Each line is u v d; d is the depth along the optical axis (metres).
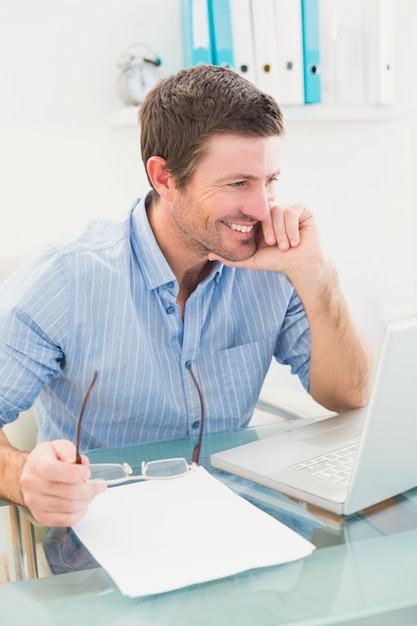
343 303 1.51
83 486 0.94
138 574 0.82
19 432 1.69
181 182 1.34
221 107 1.27
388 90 2.56
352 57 2.50
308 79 2.41
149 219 1.47
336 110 2.53
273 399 1.74
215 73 1.32
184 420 1.50
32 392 1.38
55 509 0.94
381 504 1.01
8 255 1.68
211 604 0.76
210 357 1.53
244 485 1.09
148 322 1.45
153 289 1.44
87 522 0.96
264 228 1.44
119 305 1.42
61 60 2.40
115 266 1.43
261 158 1.29
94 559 0.87
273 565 0.84
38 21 2.36
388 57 2.54
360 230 2.96
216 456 1.17
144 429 1.49
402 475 1.01
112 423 1.48
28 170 2.42
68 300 1.40
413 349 0.94
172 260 1.45
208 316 1.51
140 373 1.44
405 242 3.07
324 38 2.44
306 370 1.64
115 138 2.50
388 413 0.94
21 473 1.04
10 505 1.05
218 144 1.28
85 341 1.42
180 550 0.88
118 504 1.01
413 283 3.12
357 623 0.74
